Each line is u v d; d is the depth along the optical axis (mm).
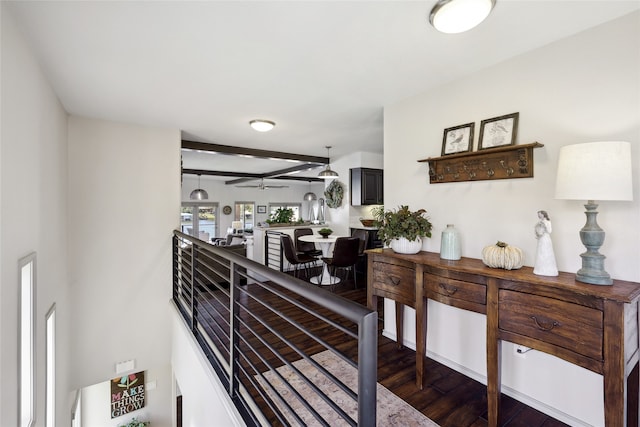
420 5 1533
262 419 1722
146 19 1637
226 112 3230
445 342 2451
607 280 1430
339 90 2619
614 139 1611
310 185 12602
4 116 1510
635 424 1501
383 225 2559
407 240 2373
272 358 2576
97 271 3469
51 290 2545
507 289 1660
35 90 2031
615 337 1281
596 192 1356
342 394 2072
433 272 2059
